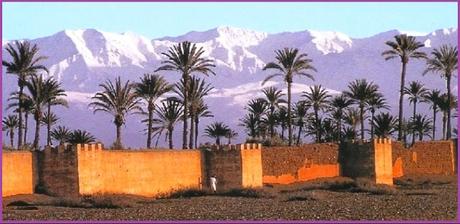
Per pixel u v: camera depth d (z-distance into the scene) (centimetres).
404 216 4734
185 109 8644
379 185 7612
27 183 5981
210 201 6022
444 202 5806
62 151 6016
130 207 5512
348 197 6469
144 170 6550
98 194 6025
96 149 6138
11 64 8275
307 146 7994
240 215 4853
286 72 9506
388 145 8256
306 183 7756
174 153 6844
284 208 5328
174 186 6812
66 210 5228
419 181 8456
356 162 8225
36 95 8300
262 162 7519
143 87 8862
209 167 7138
